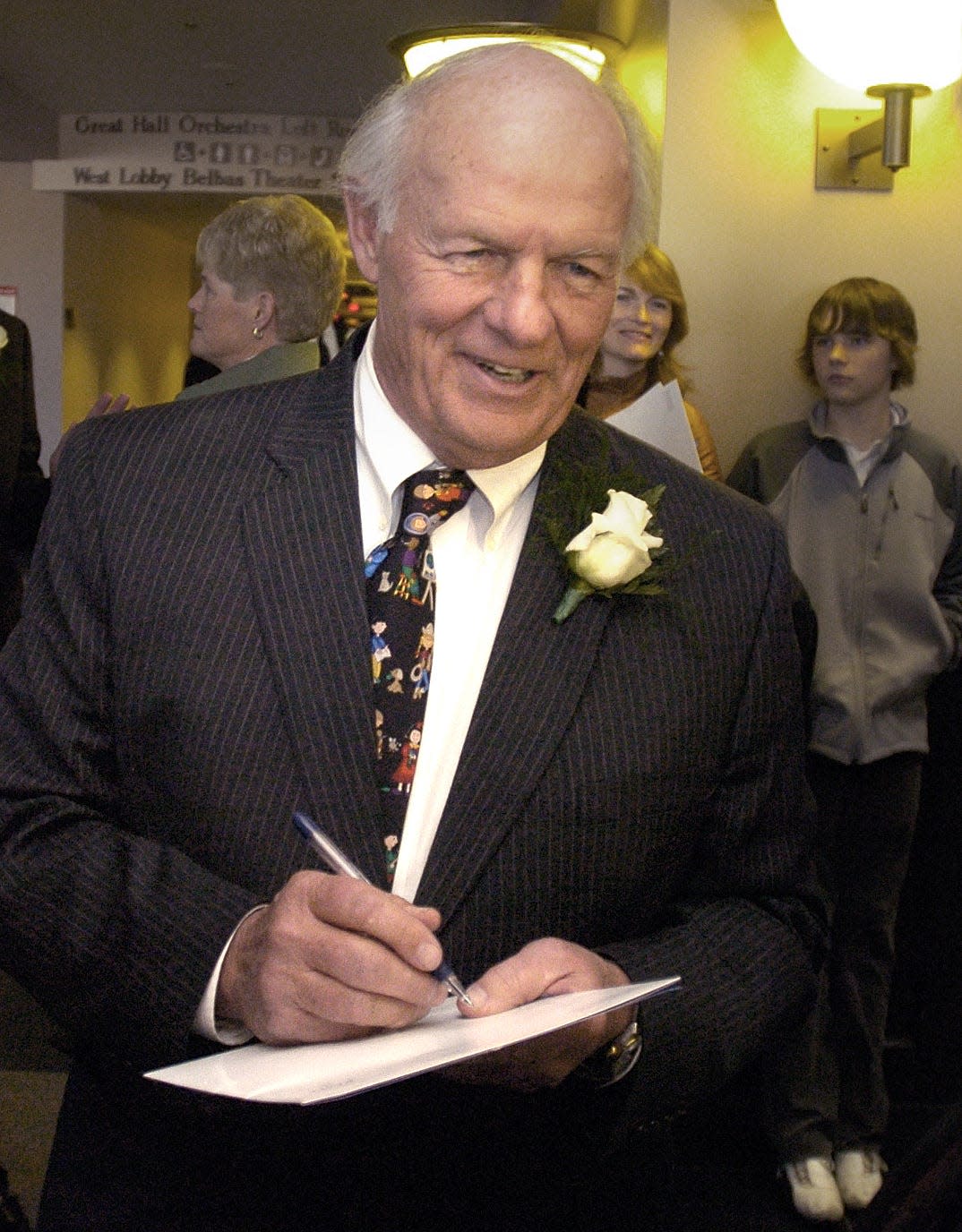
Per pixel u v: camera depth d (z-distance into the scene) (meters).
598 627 1.25
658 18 3.46
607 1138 1.21
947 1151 0.94
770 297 3.36
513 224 1.09
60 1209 1.23
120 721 1.22
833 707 2.93
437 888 1.17
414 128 1.14
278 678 1.18
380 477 1.25
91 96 9.47
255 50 8.09
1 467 3.64
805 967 1.33
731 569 1.33
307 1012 1.01
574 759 1.22
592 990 1.05
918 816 3.18
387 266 1.17
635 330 2.78
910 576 2.96
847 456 2.99
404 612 1.22
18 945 1.17
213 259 2.81
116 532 1.23
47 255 10.62
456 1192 1.22
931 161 3.32
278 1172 1.19
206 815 1.18
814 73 3.30
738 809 1.33
